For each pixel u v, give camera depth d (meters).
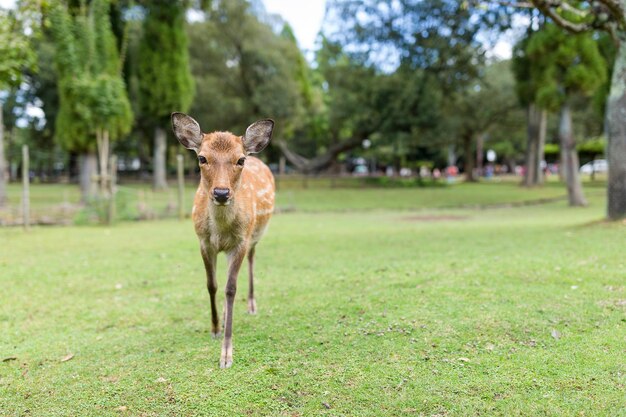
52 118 31.59
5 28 10.29
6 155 35.78
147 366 3.87
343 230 11.53
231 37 29.78
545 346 3.92
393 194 25.27
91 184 16.70
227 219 3.97
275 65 29.78
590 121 30.20
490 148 54.41
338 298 5.46
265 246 9.14
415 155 46.75
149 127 31.22
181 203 14.36
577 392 3.22
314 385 3.44
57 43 14.70
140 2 22.48
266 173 5.33
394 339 4.17
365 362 3.76
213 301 4.38
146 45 23.22
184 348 4.24
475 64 25.75
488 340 4.07
